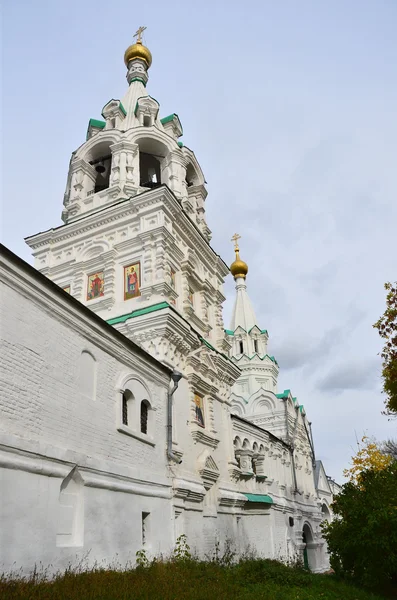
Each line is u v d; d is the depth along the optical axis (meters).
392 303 16.88
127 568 13.09
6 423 10.12
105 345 14.45
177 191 25.48
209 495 20.64
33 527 10.05
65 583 9.16
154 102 27.66
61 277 23.64
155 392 17.50
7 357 10.51
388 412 17.69
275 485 33.38
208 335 24.59
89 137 27.64
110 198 24.11
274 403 43.56
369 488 17.64
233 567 15.80
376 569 15.92
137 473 14.85
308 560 40.53
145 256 21.23
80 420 12.66
